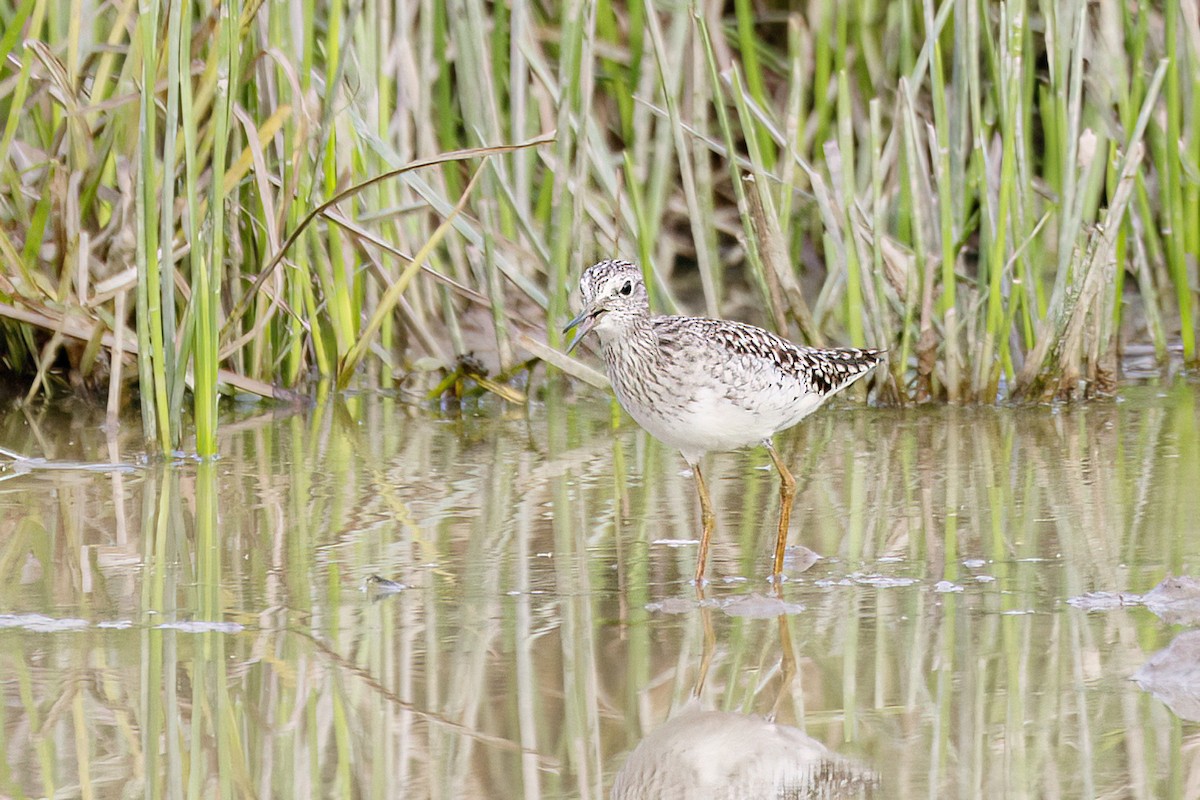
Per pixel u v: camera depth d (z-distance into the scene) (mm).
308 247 13203
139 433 11742
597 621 7531
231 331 12719
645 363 8602
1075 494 9703
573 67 12570
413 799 5613
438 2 13648
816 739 6098
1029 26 13039
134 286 11969
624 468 10875
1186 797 5512
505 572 8375
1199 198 13641
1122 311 13773
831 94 15438
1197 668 6590
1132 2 14180
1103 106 13352
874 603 7695
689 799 5605
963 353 13047
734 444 8758
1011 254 12898
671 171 15641
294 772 5840
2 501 9812
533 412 12750
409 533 9156
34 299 11906
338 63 12148
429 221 14141
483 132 13391
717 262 13875
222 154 10688
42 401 12625
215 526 9273
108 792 5668
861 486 10133
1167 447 10914
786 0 16125
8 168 12117
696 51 13562
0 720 6277
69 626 7410
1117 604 7551
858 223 12898
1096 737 6031
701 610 7684
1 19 12297
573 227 13031
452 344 13297
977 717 6250
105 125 12289
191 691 6598
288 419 12383
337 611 7668
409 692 6609
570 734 6195
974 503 9578
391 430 12047
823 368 9086
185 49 10375
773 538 9016
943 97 12125
